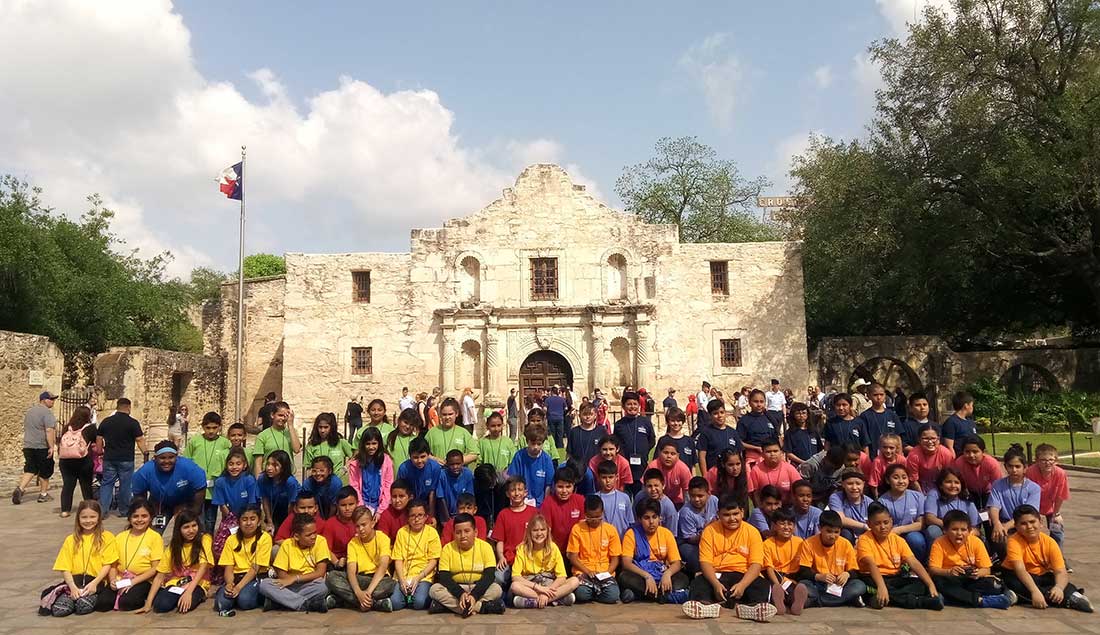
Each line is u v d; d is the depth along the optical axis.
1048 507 10.39
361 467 11.05
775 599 8.95
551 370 33.03
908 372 34.72
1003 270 36.41
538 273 33.53
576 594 9.36
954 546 9.22
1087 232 31.08
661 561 9.69
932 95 31.44
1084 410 31.06
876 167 32.62
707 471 11.98
